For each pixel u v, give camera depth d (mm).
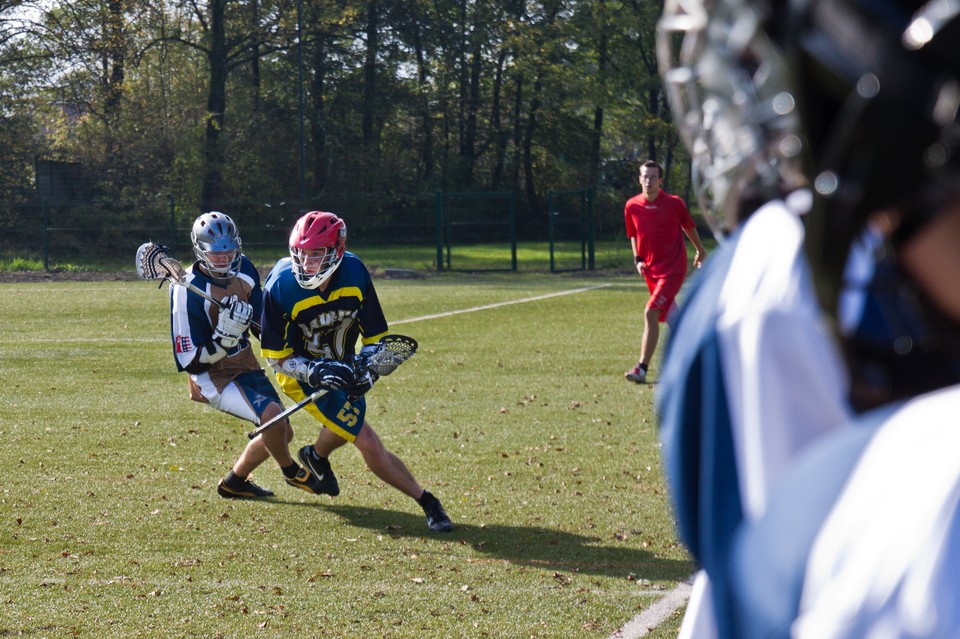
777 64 1322
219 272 11133
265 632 7797
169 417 16281
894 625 1001
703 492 1547
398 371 20438
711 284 1646
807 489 1134
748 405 1479
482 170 87812
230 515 11047
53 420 16031
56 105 69688
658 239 18734
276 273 10469
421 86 84062
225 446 14289
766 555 1143
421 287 40062
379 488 12164
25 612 8180
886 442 1084
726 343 1536
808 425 1437
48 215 55375
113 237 56156
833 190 1201
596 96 78688
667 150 80750
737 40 1444
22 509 11203
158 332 26891
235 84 77938
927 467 1034
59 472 12852
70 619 8031
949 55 1106
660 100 83875
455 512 11141
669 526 10547
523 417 16094
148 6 72312
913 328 1292
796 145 1303
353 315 10516
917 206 1149
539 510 11180
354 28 79750
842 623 1029
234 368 11414
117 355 22828
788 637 1083
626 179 88125
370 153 78250
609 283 42312
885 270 1312
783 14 1278
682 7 1640
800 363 1450
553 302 33906
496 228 81438
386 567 9352
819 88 1211
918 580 999
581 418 16000
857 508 1065
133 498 11688
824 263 1243
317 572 9195
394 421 15852
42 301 34656
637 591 8648
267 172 74500
